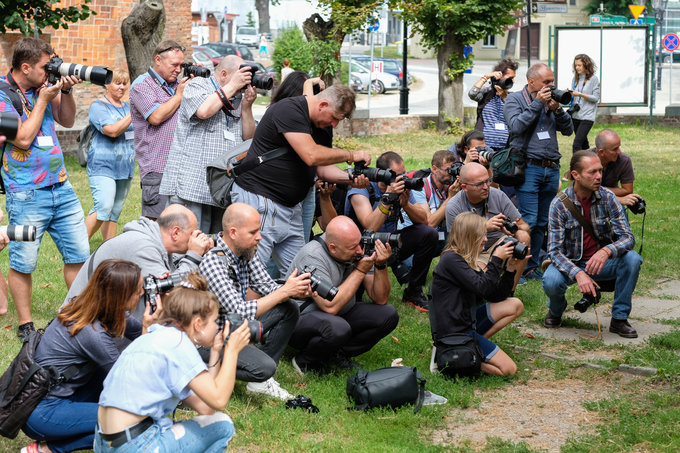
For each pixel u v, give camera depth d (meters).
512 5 20.50
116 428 3.64
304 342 5.66
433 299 5.79
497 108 9.01
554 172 8.39
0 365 5.56
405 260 7.54
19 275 6.09
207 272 4.99
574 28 20.98
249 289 5.39
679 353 6.25
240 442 4.61
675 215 11.39
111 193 8.19
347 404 5.25
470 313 5.77
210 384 3.76
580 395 5.50
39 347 4.07
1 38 15.77
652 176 14.45
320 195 6.90
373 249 5.68
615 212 6.79
